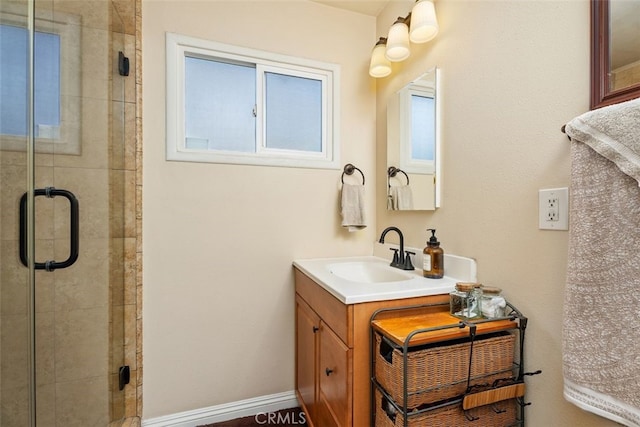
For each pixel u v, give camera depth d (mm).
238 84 1695
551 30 904
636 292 645
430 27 1315
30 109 1009
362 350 1025
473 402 880
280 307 1730
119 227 1427
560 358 867
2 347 914
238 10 1647
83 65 1243
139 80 1473
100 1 1312
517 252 1004
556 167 885
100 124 1321
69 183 1190
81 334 1249
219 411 1617
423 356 864
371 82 1934
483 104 1144
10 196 939
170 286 1538
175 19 1538
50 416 1122
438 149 1375
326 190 1824
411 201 1562
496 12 1089
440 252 1271
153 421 1512
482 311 997
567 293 761
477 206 1169
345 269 1677
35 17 1042
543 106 925
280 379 1733
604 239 692
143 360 1497
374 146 1941
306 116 1828
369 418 1025
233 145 1681
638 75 709
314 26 1799
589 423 797
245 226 1664
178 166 1547
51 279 1127
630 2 730
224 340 1631
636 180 642
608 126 687
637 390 636
